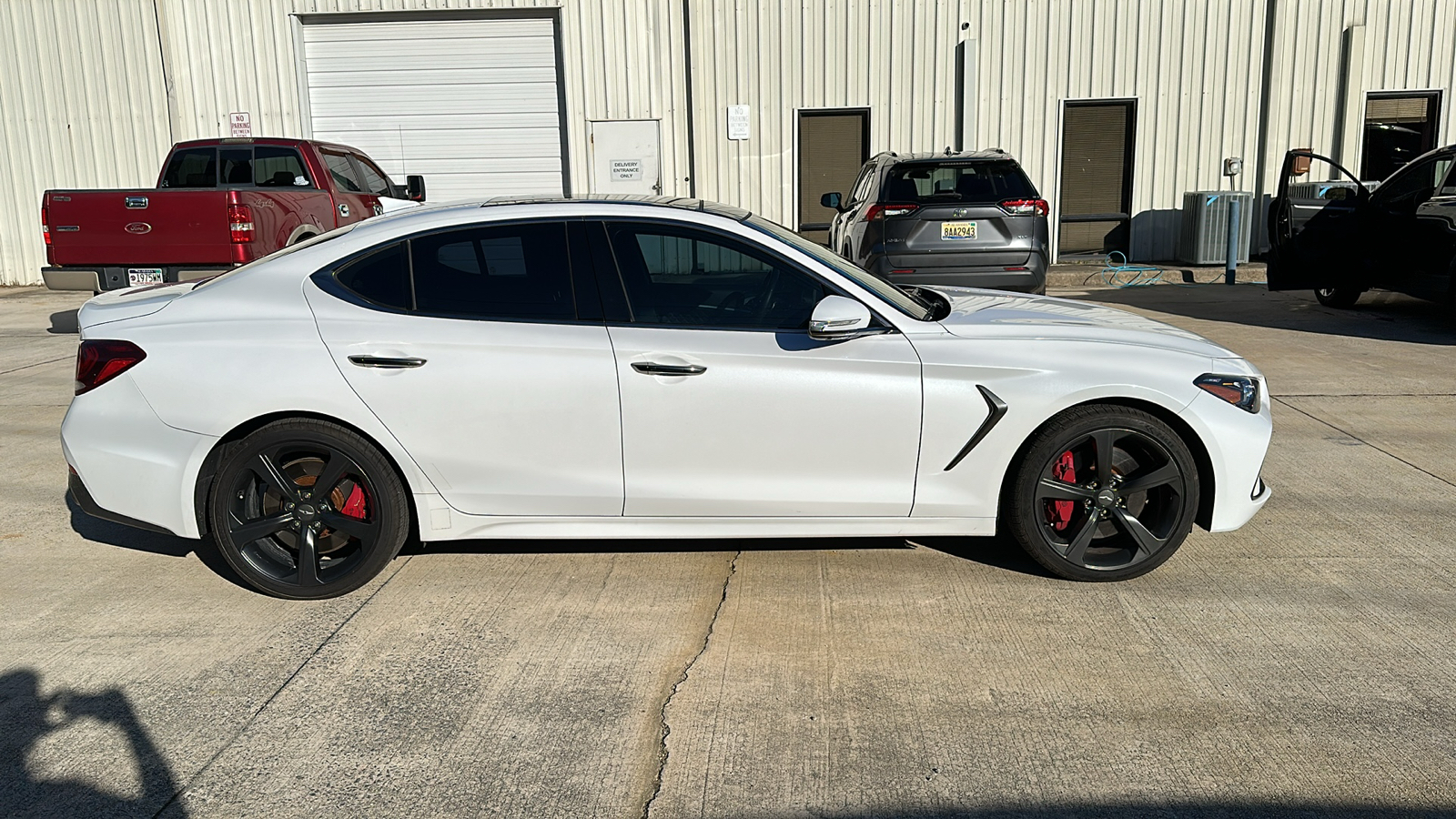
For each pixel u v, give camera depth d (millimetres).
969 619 3859
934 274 9289
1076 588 4129
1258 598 4016
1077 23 14141
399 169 15367
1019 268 9242
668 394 3908
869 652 3602
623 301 3975
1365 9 14023
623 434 3939
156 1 14648
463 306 3965
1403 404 7004
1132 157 14531
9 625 3875
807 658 3564
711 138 14672
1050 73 14281
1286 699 3262
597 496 3998
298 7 14734
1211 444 4039
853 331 3807
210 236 9516
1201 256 13961
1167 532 4094
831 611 3941
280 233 10016
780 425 3947
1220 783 2834
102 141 15180
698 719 3182
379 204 12227
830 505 4035
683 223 4008
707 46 14422
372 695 3338
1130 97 14320
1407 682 3354
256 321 3930
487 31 14852
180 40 14859
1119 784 2834
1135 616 3869
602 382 3902
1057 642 3660
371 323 3912
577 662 3545
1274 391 7398
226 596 4129
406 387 3883
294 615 3939
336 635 3766
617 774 2904
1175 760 2941
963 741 3051
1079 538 4102
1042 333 4117
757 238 4023
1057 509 4156
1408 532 4695
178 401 3879
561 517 4055
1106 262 14820
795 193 14773
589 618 3895
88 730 3146
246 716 3217
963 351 3980
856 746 3027
